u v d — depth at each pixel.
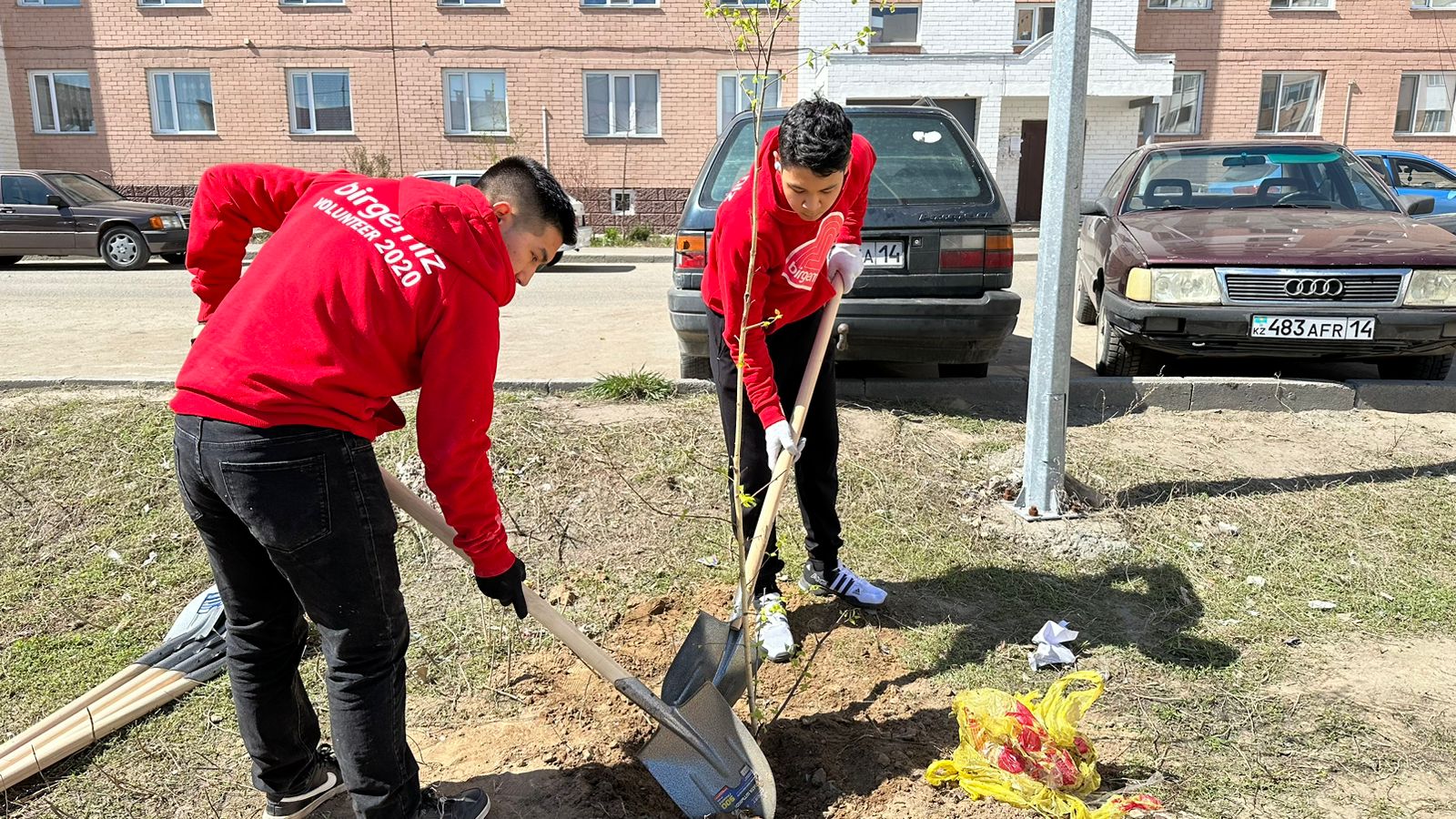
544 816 2.39
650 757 2.41
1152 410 5.31
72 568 3.54
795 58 17.78
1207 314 5.22
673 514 3.94
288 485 1.82
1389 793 2.46
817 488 3.17
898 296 5.04
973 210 5.02
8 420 4.45
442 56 18.39
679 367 6.17
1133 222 6.17
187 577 3.49
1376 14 18.77
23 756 2.54
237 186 2.11
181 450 1.90
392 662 2.04
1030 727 2.46
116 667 3.03
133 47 18.22
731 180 5.18
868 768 2.57
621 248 16.89
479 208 1.91
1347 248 5.26
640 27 18.34
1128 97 17.88
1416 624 3.26
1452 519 4.00
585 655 2.27
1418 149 19.36
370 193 1.93
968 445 4.69
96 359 6.10
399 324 1.84
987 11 18.23
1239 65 19.06
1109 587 3.53
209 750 2.66
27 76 18.34
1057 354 3.85
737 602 3.11
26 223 12.99
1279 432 4.96
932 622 3.31
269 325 1.82
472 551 2.01
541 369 6.05
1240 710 2.80
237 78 18.38
